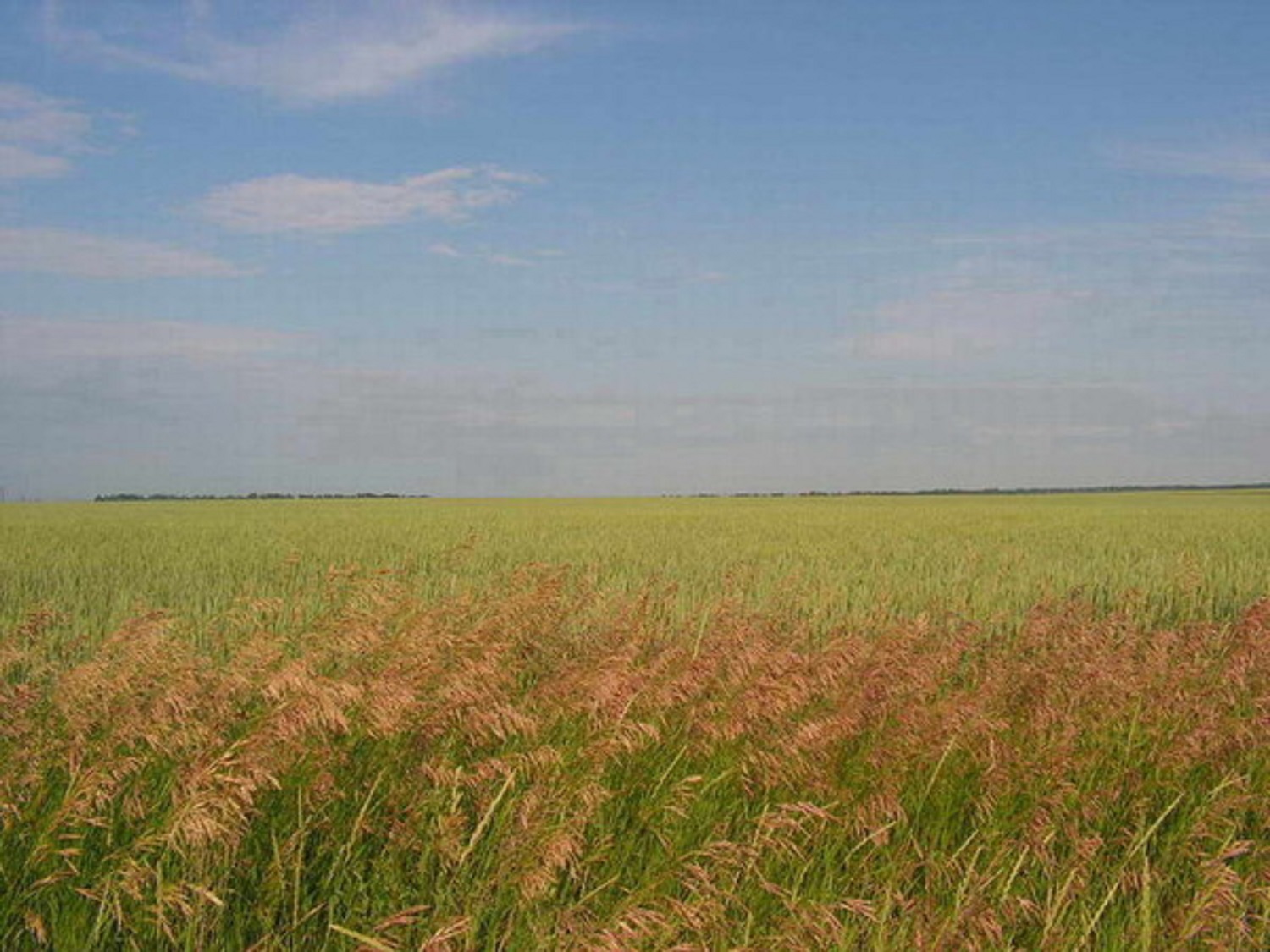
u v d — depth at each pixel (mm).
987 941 5715
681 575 23047
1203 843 7199
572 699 7793
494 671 7949
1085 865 6645
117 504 99812
